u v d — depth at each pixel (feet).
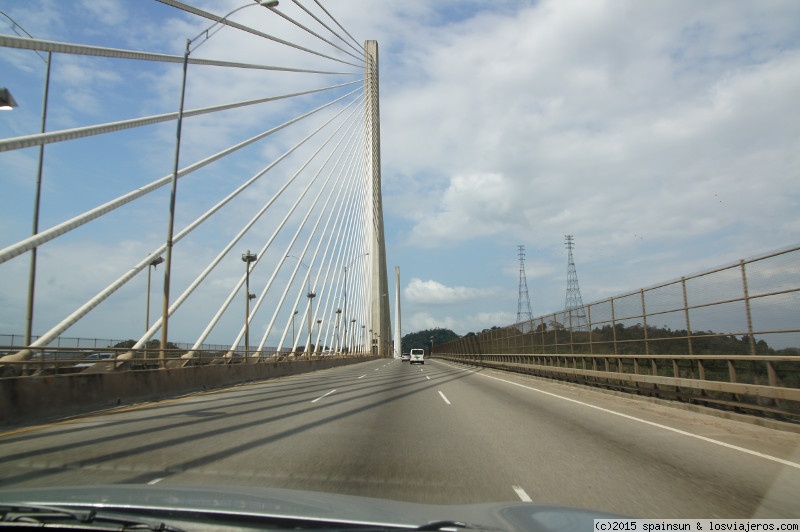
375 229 325.21
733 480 22.67
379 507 13.32
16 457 27.04
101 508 12.73
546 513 13.25
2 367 58.44
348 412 46.52
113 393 52.39
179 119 72.49
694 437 33.60
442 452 28.66
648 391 56.49
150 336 81.66
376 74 305.12
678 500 19.70
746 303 42.98
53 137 59.62
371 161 294.25
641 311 62.13
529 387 76.69
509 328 141.90
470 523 12.00
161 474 23.24
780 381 38.52
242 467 24.75
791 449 29.66
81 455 27.55
